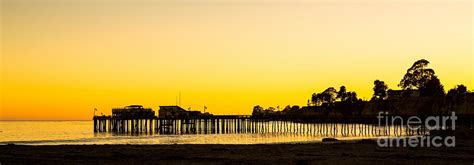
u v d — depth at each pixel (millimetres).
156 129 141375
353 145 63000
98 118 141375
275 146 60875
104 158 47250
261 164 43250
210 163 43688
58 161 44812
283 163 43938
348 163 43812
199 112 154250
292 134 129125
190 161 45031
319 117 141750
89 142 81312
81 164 42875
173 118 136750
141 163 43562
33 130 168000
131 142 82000
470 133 75750
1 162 43906
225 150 54719
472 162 44812
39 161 44750
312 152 53219
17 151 53312
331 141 79625
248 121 144250
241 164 43219
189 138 99188
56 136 117438
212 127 138375
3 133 141250
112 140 88438
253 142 83312
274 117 144125
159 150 54719
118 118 139500
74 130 168500
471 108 152500
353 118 136125
